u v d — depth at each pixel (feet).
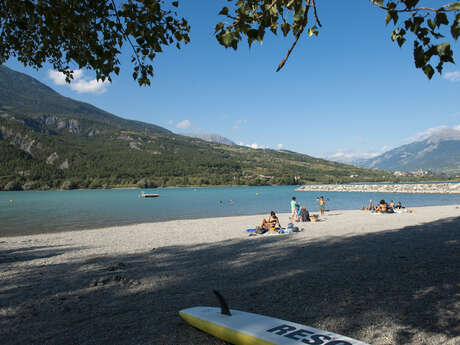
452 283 19.89
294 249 35.12
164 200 220.43
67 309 17.40
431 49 8.45
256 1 10.66
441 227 50.03
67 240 52.75
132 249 40.32
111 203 189.57
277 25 11.28
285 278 22.93
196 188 570.05
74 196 306.76
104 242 48.34
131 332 13.91
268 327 11.78
